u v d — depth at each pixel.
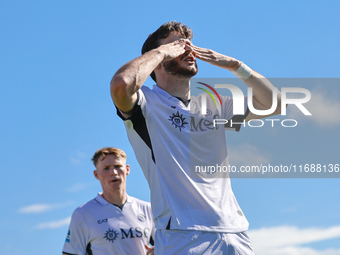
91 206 5.13
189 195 3.19
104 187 5.19
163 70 3.63
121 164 5.22
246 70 3.81
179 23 3.90
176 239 3.10
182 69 3.53
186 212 3.15
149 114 3.38
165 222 3.17
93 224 5.01
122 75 3.17
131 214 5.16
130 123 3.40
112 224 5.02
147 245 5.07
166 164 3.27
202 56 3.70
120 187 5.16
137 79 3.19
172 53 3.45
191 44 3.71
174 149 3.30
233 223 3.22
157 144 3.32
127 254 4.98
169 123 3.38
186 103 3.56
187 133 3.38
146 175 3.42
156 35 3.89
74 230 5.04
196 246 3.06
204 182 3.28
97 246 4.98
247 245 3.27
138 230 5.09
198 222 3.12
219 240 3.12
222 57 3.77
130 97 3.21
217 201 3.24
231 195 3.39
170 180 3.24
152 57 3.34
